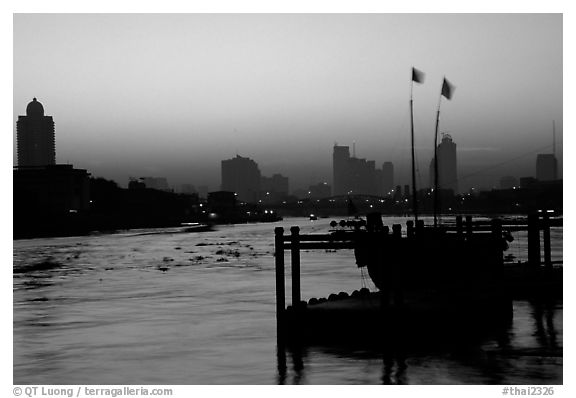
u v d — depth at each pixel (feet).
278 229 73.87
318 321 73.00
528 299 97.86
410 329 72.02
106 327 88.28
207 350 71.77
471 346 69.56
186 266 201.26
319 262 207.31
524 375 57.93
